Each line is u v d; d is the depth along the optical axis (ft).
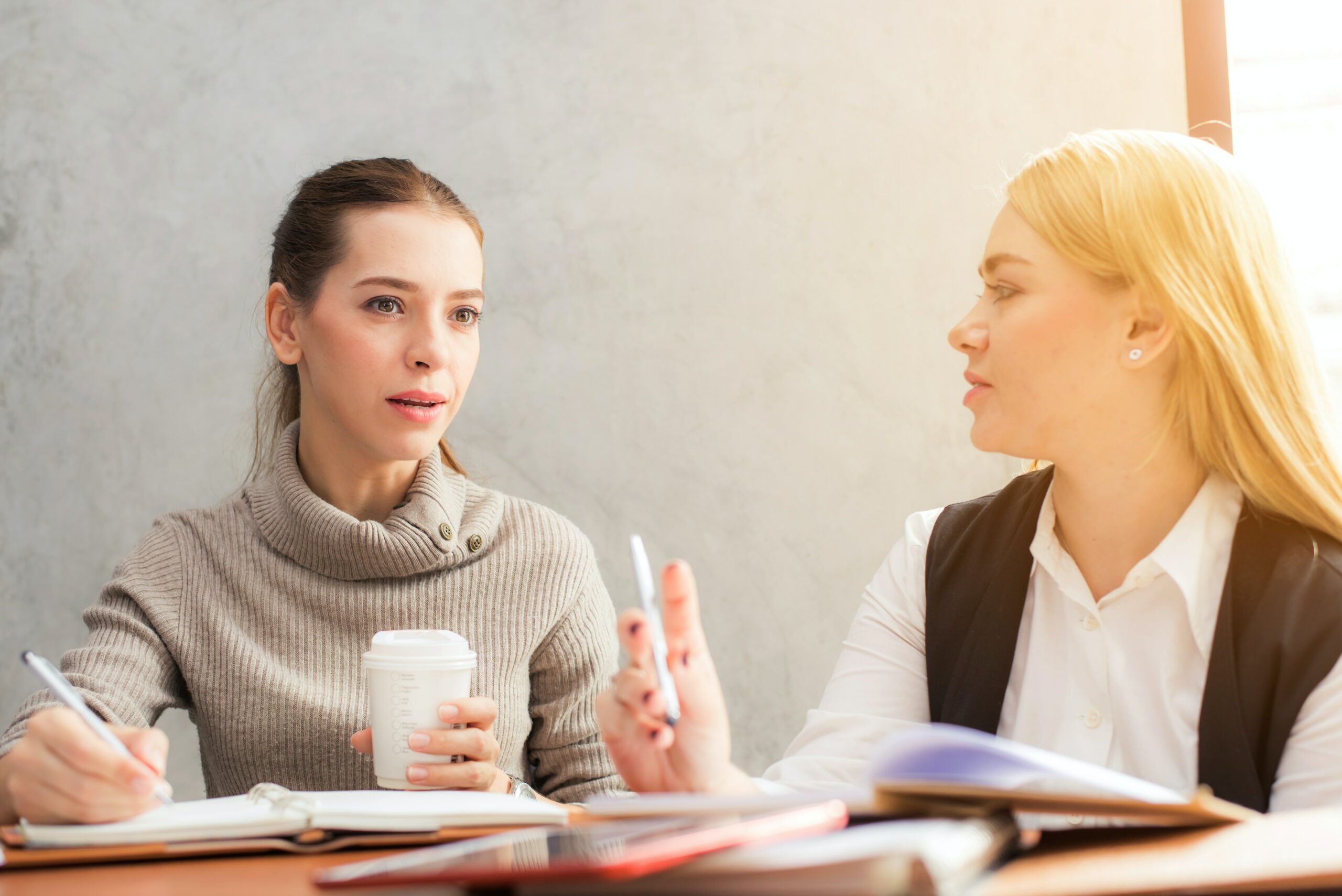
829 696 4.09
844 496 6.65
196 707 4.37
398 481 4.61
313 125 6.87
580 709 4.66
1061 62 6.67
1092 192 3.47
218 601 4.37
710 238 6.75
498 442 6.73
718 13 6.81
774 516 6.65
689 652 2.63
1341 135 6.60
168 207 6.88
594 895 1.62
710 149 6.78
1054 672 3.68
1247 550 3.35
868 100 6.75
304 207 4.51
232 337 6.82
